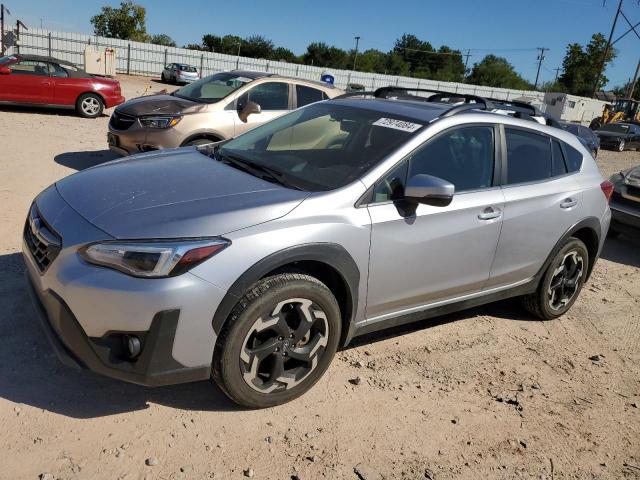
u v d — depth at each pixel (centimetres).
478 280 400
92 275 262
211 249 270
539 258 440
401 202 339
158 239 267
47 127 1175
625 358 445
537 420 344
